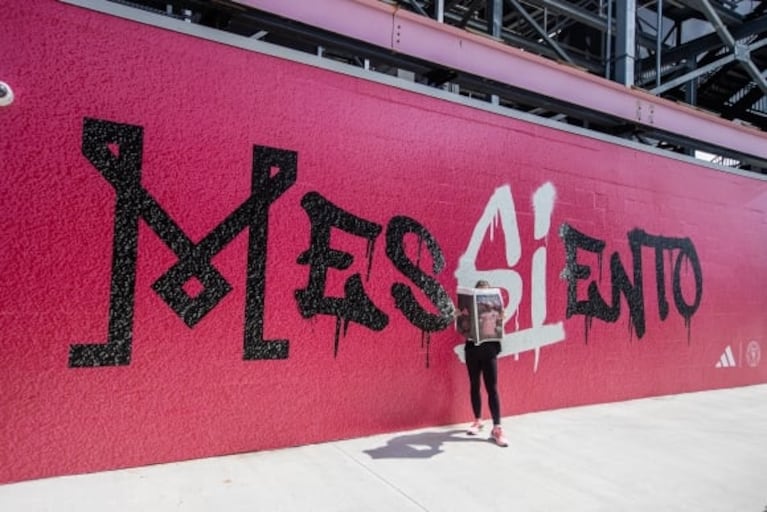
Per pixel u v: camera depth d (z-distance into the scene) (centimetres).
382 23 544
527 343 623
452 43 588
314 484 400
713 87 1493
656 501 398
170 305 430
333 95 512
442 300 563
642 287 732
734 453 509
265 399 466
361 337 514
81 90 407
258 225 468
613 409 660
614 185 712
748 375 856
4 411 377
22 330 383
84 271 402
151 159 428
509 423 580
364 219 521
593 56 1245
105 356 407
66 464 393
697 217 803
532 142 641
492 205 603
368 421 516
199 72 451
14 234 383
